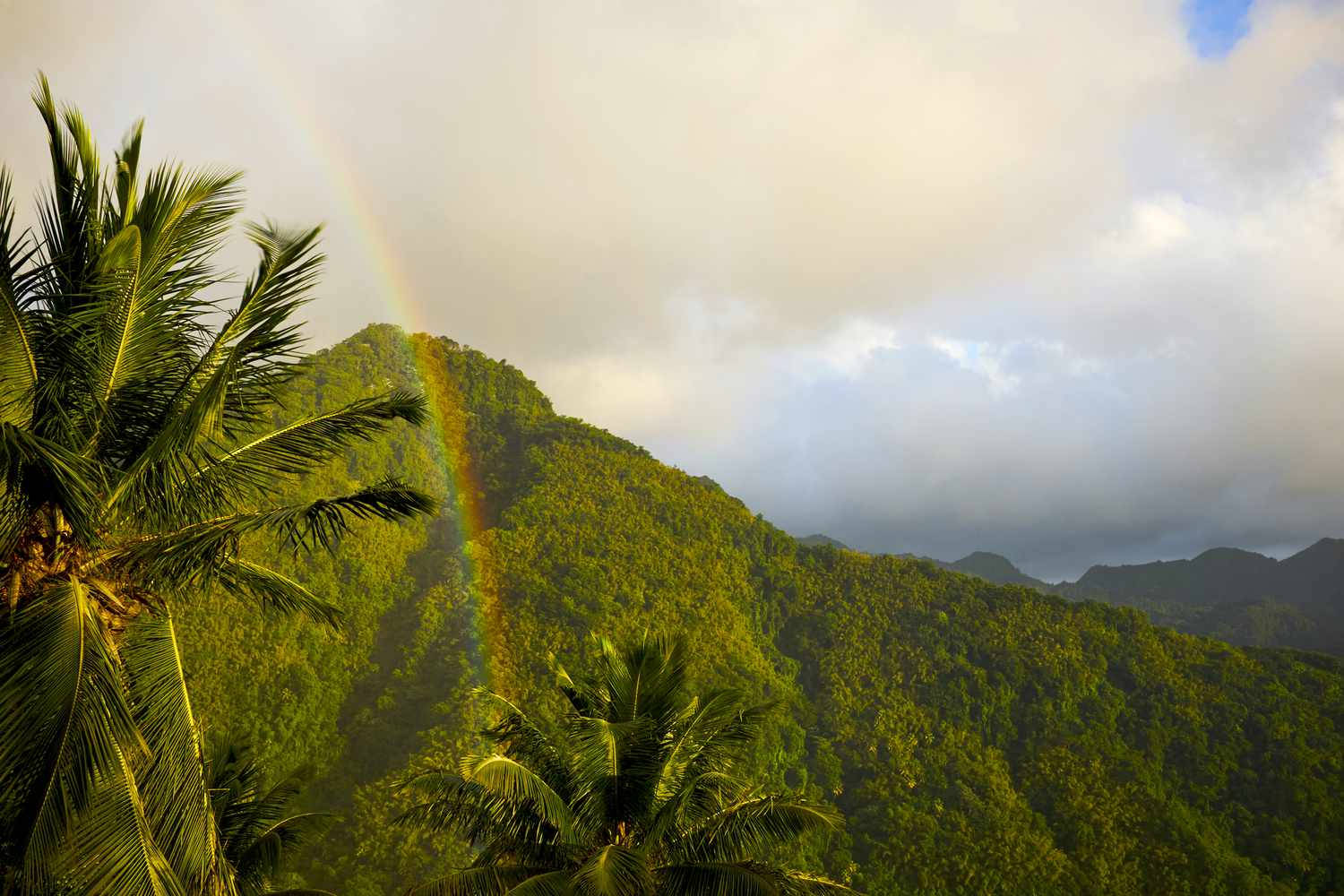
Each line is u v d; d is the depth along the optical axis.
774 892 15.37
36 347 9.91
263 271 11.12
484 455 157.62
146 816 9.55
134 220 10.38
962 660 131.75
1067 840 107.25
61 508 9.25
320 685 96.38
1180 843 104.56
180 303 11.05
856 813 105.69
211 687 86.50
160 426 10.80
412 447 142.75
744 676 112.88
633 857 14.73
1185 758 122.38
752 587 138.25
